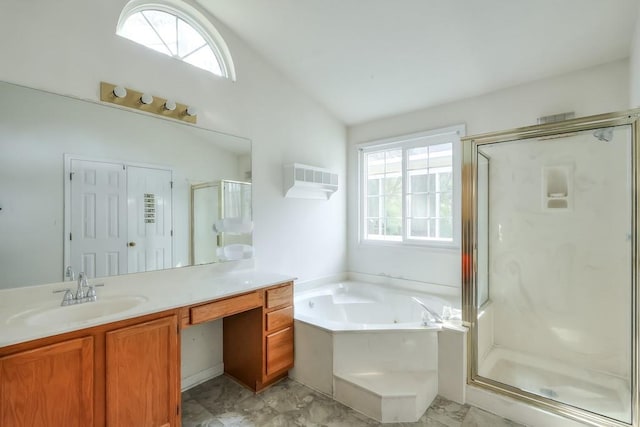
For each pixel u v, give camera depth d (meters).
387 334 2.20
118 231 1.95
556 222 2.41
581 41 2.10
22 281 1.61
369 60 2.62
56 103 1.71
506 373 2.27
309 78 2.99
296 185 2.97
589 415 1.77
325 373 2.22
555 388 2.07
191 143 2.31
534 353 2.50
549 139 2.21
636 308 1.77
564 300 2.39
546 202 2.44
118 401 1.48
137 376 1.55
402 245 3.37
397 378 2.12
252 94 2.72
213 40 2.53
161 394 1.64
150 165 2.09
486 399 2.03
